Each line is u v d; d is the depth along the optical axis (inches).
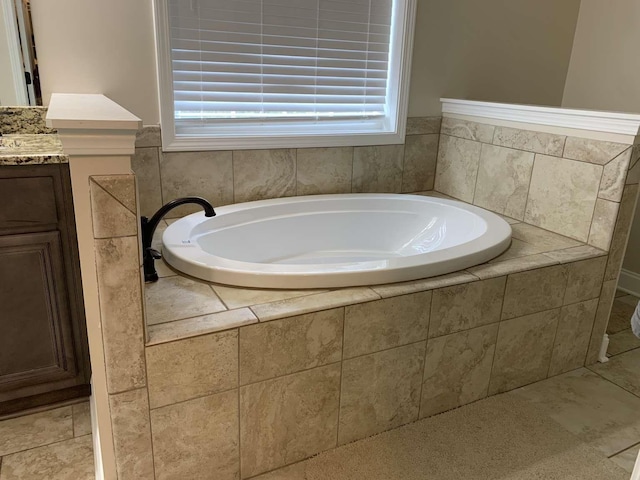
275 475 59.2
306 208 91.8
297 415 59.4
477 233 84.2
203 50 84.0
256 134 91.0
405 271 63.9
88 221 44.8
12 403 67.9
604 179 78.7
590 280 79.1
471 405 73.5
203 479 56.3
